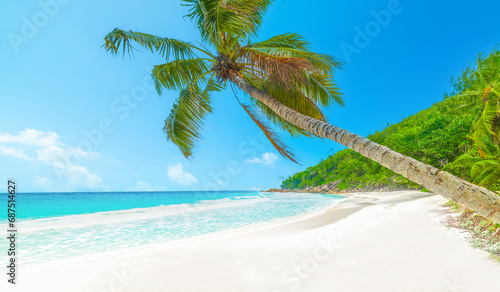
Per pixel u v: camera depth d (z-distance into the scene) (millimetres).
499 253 4297
